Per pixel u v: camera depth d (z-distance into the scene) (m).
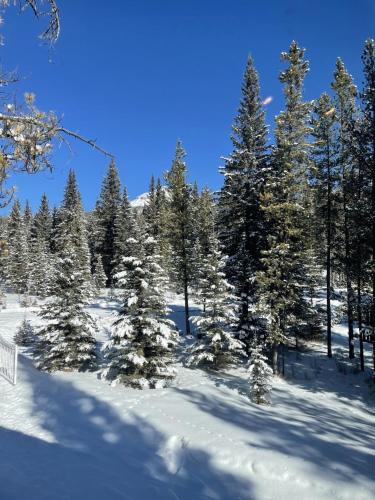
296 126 22.70
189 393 14.25
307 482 7.20
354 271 21.91
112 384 14.78
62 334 17.31
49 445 9.27
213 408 12.27
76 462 8.24
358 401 17.98
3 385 14.88
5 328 28.50
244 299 23.81
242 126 26.39
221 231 27.00
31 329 24.53
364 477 7.47
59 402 12.70
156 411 11.35
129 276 15.95
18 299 50.12
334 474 7.48
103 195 62.03
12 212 65.56
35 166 4.68
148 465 8.24
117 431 10.16
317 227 25.70
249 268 24.44
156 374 15.73
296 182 22.23
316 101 25.86
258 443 8.91
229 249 26.16
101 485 7.17
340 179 24.86
